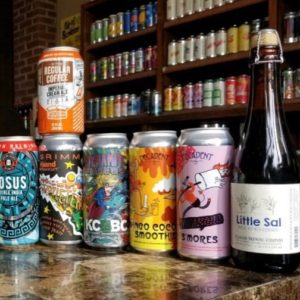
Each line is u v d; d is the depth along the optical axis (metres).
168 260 0.68
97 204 0.75
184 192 0.68
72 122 0.81
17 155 0.80
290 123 2.46
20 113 4.34
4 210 0.80
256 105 0.64
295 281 0.57
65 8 4.41
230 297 0.50
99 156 0.75
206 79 2.91
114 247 0.75
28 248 0.78
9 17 4.69
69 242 0.79
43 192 0.81
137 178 0.73
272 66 0.63
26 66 4.56
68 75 0.81
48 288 0.53
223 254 0.66
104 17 3.74
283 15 2.40
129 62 3.27
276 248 0.59
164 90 2.99
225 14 2.71
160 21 3.01
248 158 0.62
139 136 0.73
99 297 0.49
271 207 0.59
